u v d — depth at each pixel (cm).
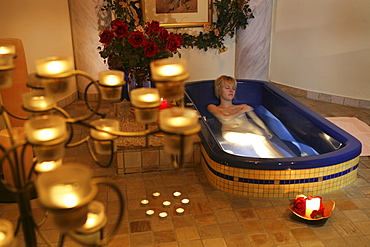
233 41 538
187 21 510
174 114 104
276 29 538
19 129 259
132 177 303
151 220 247
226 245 223
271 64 560
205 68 542
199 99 448
